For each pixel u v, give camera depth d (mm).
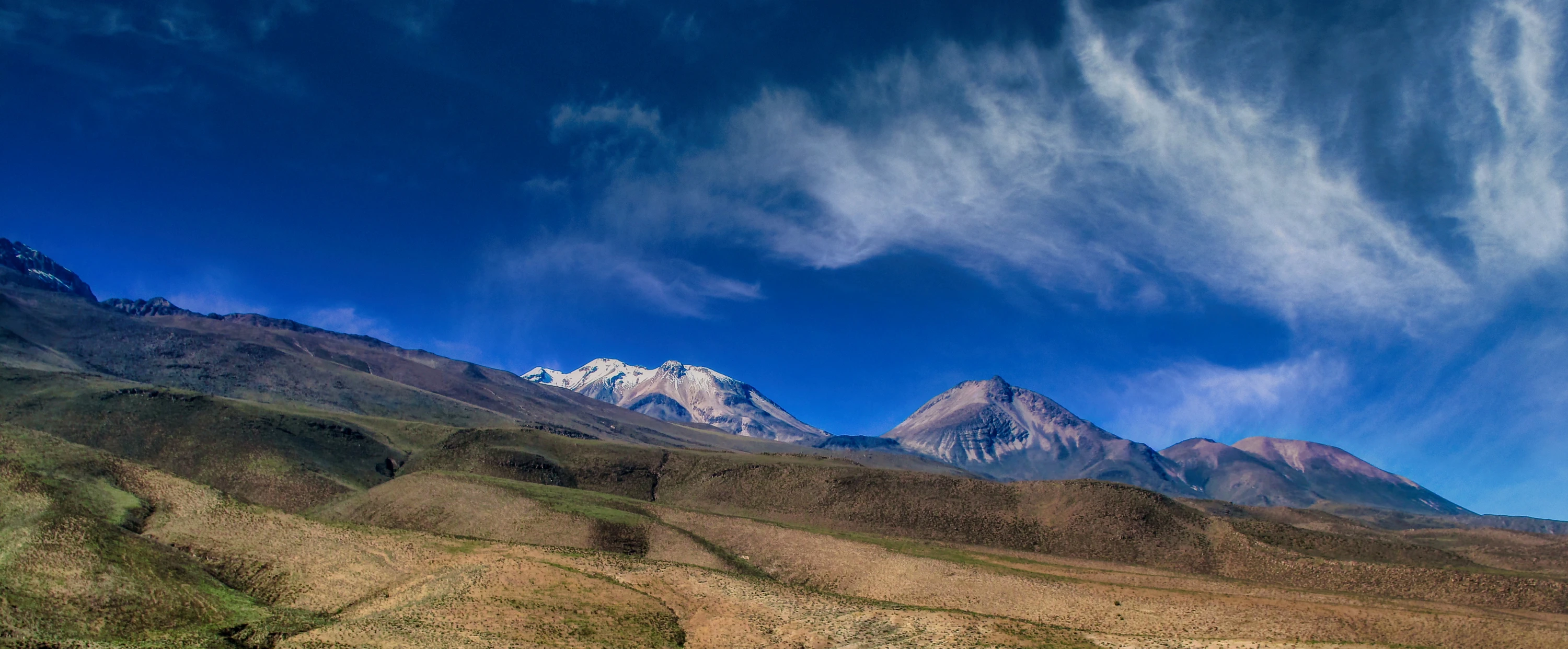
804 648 71312
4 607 64688
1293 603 87062
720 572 99875
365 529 99375
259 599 79125
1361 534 184250
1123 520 150625
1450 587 113750
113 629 66250
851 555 114125
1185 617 83438
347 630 68688
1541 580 112250
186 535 91312
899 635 73250
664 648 70625
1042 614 88062
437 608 73750
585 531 117000
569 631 71125
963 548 142000
